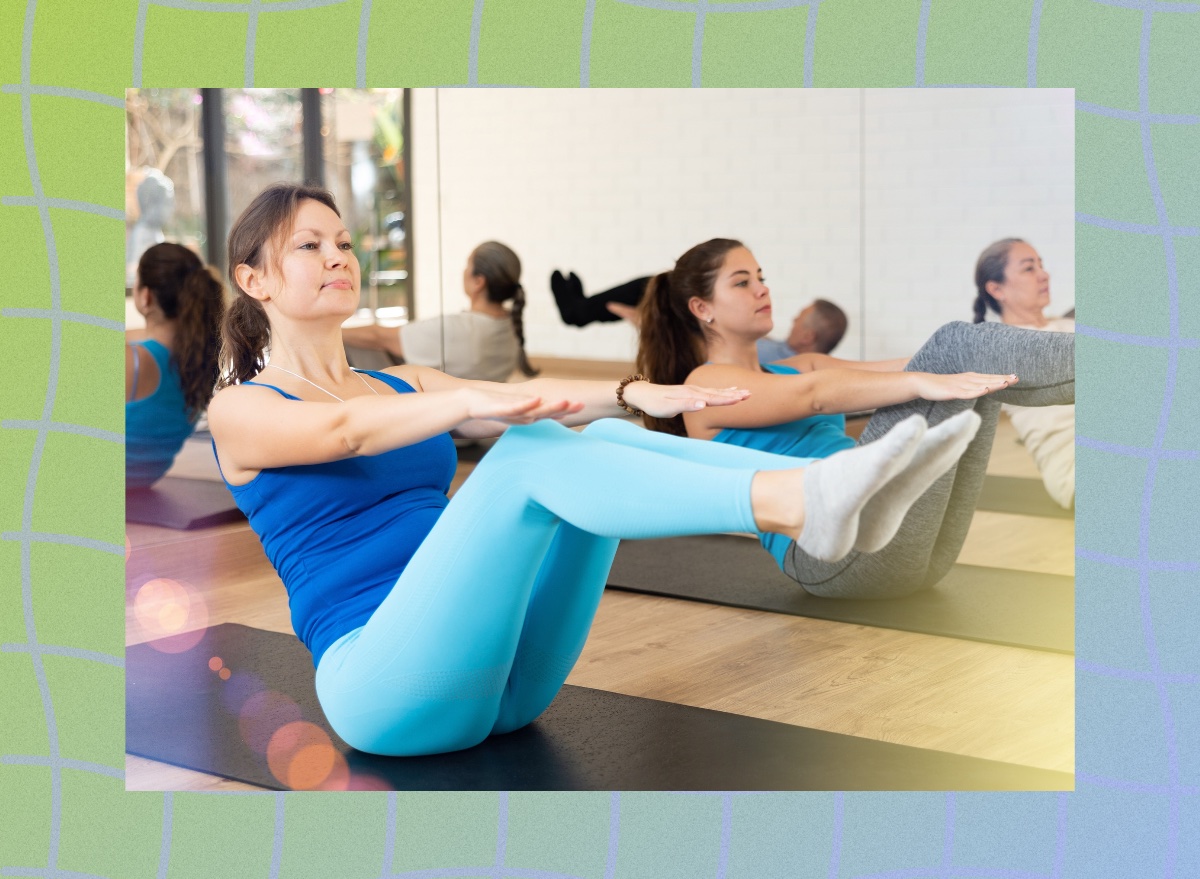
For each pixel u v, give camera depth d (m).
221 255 5.01
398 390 2.25
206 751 2.12
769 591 3.16
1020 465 4.61
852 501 1.54
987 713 2.29
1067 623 2.82
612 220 6.11
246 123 5.11
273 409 1.95
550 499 1.71
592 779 1.97
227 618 2.99
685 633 2.83
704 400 2.04
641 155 6.01
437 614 1.85
